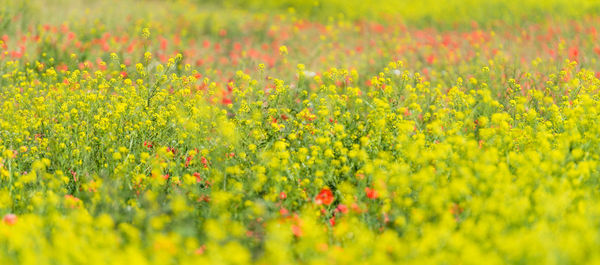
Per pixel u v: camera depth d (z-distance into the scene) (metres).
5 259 3.33
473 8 15.62
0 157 5.10
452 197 4.08
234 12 14.55
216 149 5.15
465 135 5.38
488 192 4.02
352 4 16.39
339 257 3.27
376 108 5.74
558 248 3.10
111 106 6.09
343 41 12.41
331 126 5.55
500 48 10.42
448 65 9.19
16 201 4.57
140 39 10.03
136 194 4.60
